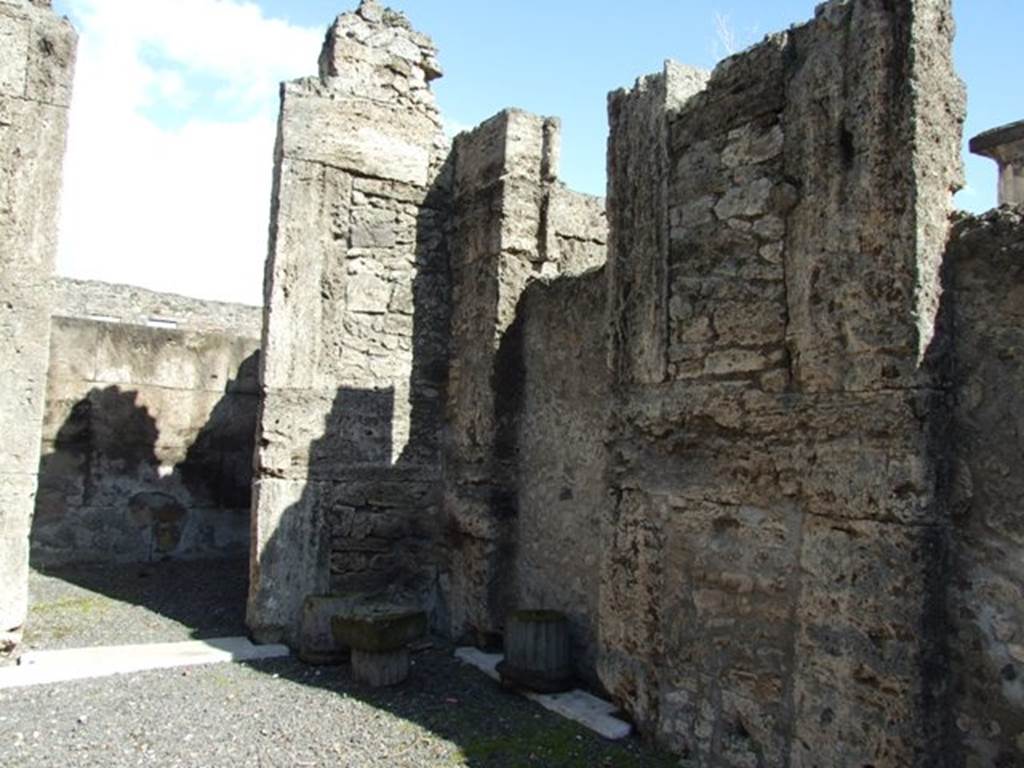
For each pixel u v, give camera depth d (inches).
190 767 184.1
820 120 171.2
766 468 177.3
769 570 175.5
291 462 296.4
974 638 146.6
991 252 149.9
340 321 309.7
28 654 263.6
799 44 178.5
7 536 252.7
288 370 299.1
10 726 204.8
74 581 388.5
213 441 477.1
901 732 147.8
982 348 149.9
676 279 202.8
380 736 204.7
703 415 191.9
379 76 326.3
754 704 176.2
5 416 253.3
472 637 284.4
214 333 483.2
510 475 283.9
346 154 315.0
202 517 470.9
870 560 154.9
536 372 278.4
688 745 190.1
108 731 203.8
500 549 280.5
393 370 317.1
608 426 219.9
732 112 191.9
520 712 223.1
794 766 166.4
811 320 169.6
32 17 265.1
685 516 195.3
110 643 283.7
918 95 154.8
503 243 291.6
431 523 317.1
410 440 317.4
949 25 160.9
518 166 298.7
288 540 293.1
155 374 464.4
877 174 158.9
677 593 196.1
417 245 326.6
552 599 260.4
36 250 260.5
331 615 263.9
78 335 446.9
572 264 306.3
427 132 333.1
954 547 150.3
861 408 158.9
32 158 261.4
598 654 221.9
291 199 304.2
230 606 341.4
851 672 156.6
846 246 163.6
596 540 243.8
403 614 249.4
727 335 189.0
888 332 155.2
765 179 183.2
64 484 438.9
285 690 239.6
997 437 146.5
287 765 186.7
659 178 209.3
